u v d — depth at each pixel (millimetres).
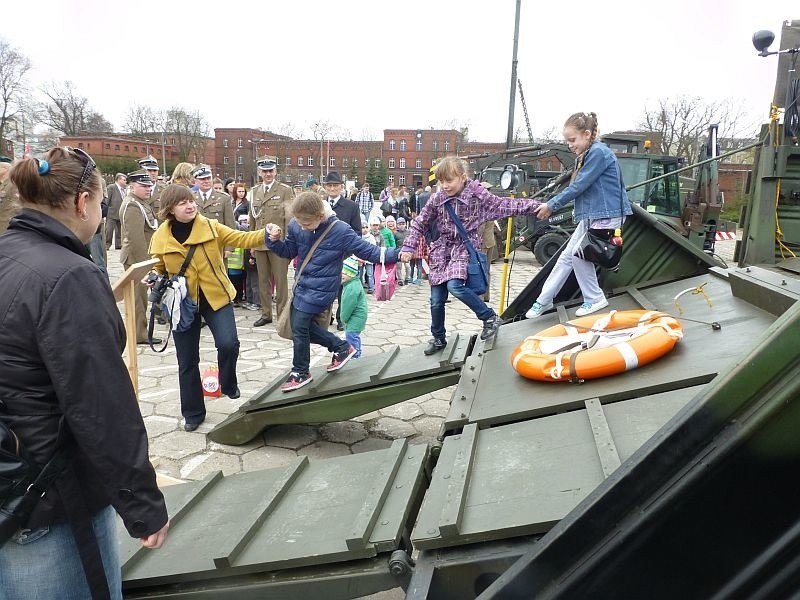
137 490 1618
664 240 4430
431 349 4156
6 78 47781
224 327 4297
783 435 999
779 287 2977
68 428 1614
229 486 2775
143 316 6574
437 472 2273
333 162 64875
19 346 1530
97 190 1772
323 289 4066
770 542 1026
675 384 2436
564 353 2838
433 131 62688
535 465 2129
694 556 1075
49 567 1634
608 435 2143
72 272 1559
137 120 59375
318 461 2854
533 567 1192
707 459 1044
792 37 4348
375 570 1992
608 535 1133
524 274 13172
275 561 2072
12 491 1529
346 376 4137
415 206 16516
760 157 4516
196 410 4473
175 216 4094
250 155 65125
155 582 2154
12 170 1653
